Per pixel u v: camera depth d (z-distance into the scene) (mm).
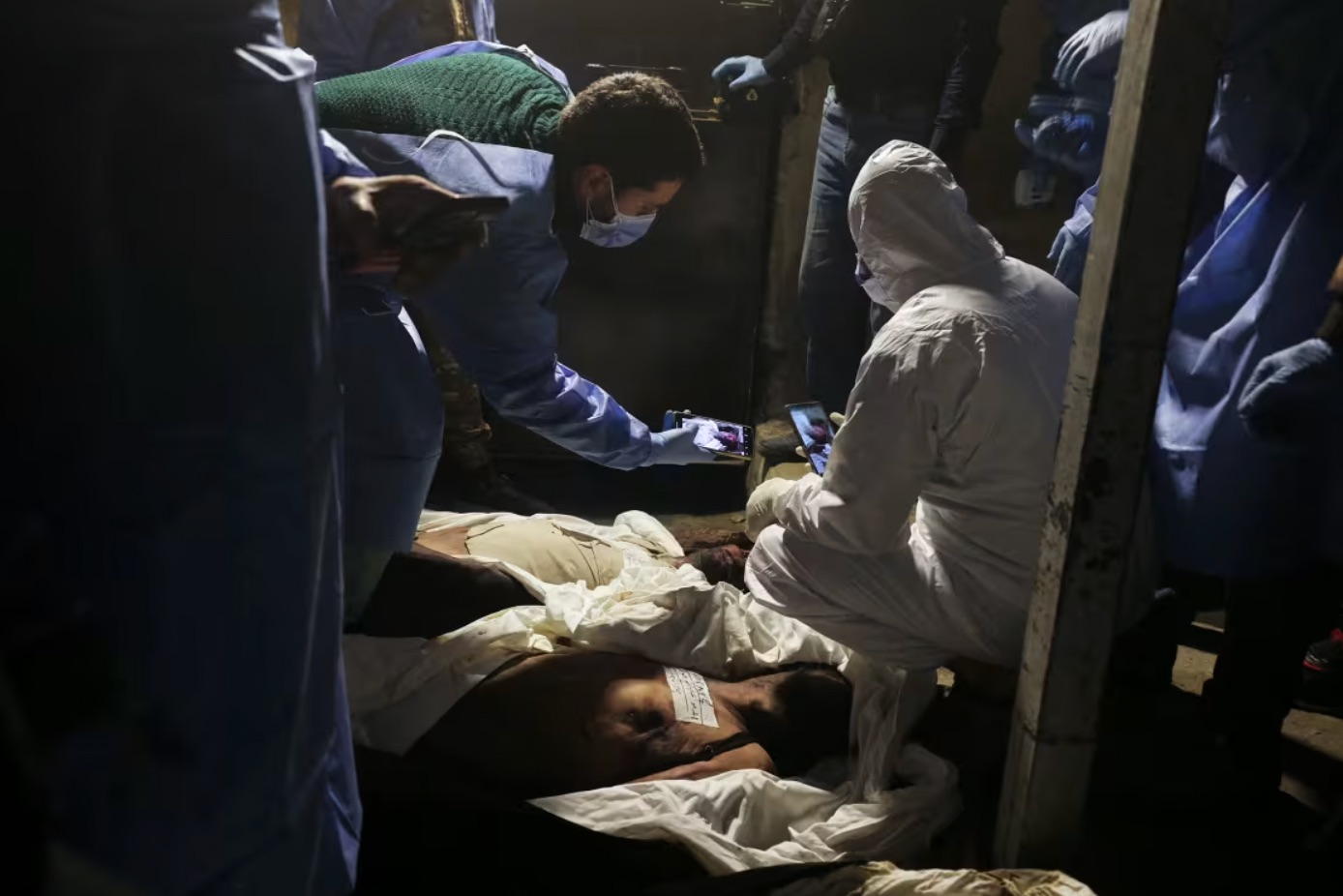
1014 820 1781
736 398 3779
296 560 1040
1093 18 2695
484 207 1421
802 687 2078
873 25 2805
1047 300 1977
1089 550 1606
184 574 914
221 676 966
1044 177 2840
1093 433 1549
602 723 1881
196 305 895
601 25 3387
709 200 3535
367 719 1878
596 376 3713
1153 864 1964
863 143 2949
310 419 1037
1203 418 2070
